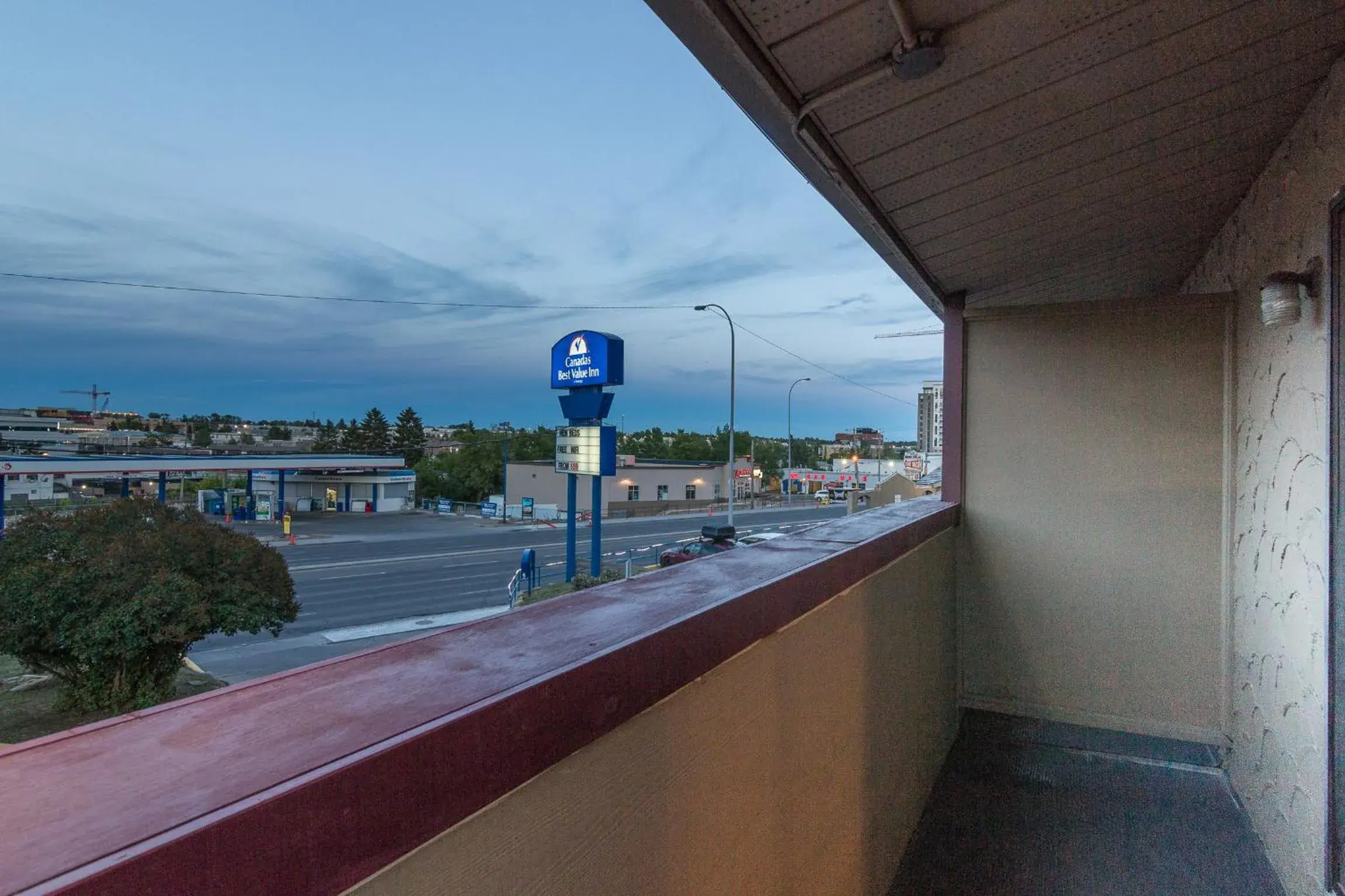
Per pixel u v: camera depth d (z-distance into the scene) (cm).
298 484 4650
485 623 91
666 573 131
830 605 150
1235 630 273
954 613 314
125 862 35
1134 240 278
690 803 94
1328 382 174
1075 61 138
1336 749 171
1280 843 212
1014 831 235
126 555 725
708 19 113
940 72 137
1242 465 265
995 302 376
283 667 1045
